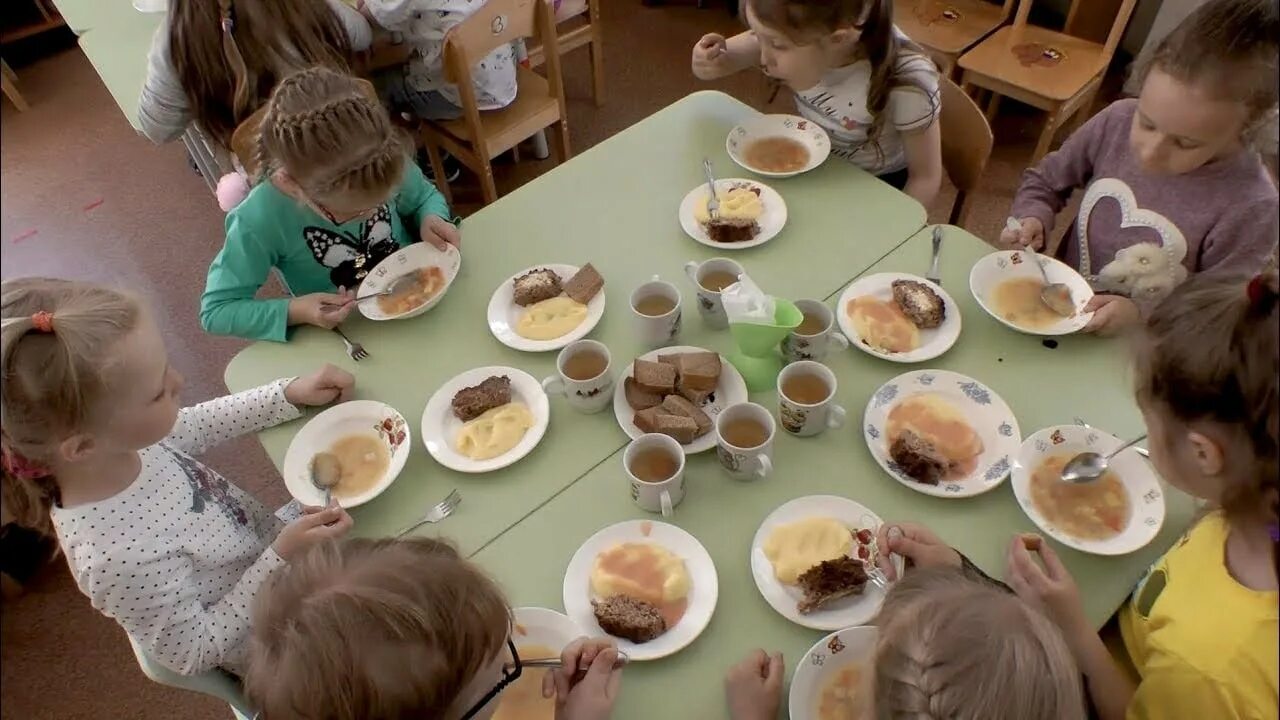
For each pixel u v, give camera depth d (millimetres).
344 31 2043
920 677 725
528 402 1295
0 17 3152
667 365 1256
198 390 2332
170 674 1057
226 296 1514
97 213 2346
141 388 962
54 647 1946
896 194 1605
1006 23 2836
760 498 1151
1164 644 920
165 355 1021
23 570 2041
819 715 929
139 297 1009
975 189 1802
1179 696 883
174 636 1039
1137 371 870
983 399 1228
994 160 2900
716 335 1374
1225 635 858
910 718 723
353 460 1242
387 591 774
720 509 1142
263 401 1289
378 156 1415
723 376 1287
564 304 1419
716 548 1101
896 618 790
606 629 1022
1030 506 1108
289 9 1834
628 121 3213
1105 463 1127
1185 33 1229
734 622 1035
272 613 792
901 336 1339
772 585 1053
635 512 1149
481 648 819
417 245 1548
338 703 743
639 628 999
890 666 753
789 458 1196
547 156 3137
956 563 986
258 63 1819
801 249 1506
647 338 1341
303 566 831
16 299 889
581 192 1663
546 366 1357
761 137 1739
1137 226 1498
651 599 1045
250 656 930
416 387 1338
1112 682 971
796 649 1008
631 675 994
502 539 1131
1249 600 853
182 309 2508
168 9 1811
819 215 1572
